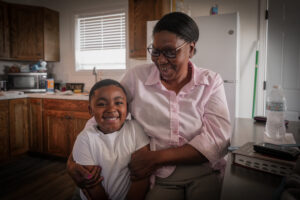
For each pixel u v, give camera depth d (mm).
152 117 875
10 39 2998
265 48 2529
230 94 2037
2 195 1935
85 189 804
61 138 2773
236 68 2010
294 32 2361
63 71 3477
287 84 2463
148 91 896
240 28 2590
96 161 832
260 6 2502
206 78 885
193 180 807
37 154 3016
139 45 2549
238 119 1533
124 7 3010
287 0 2373
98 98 838
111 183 827
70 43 3387
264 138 937
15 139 2832
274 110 1005
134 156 819
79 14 3301
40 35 3148
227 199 469
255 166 631
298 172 480
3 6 2883
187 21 793
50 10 3244
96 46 3271
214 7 2336
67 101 2688
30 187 2088
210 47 2082
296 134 1053
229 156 749
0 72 3184
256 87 2586
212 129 854
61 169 2520
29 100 2947
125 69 3084
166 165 803
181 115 866
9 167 2578
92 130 856
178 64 811
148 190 829
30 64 3523
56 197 1907
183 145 830
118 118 853
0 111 2631
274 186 532
